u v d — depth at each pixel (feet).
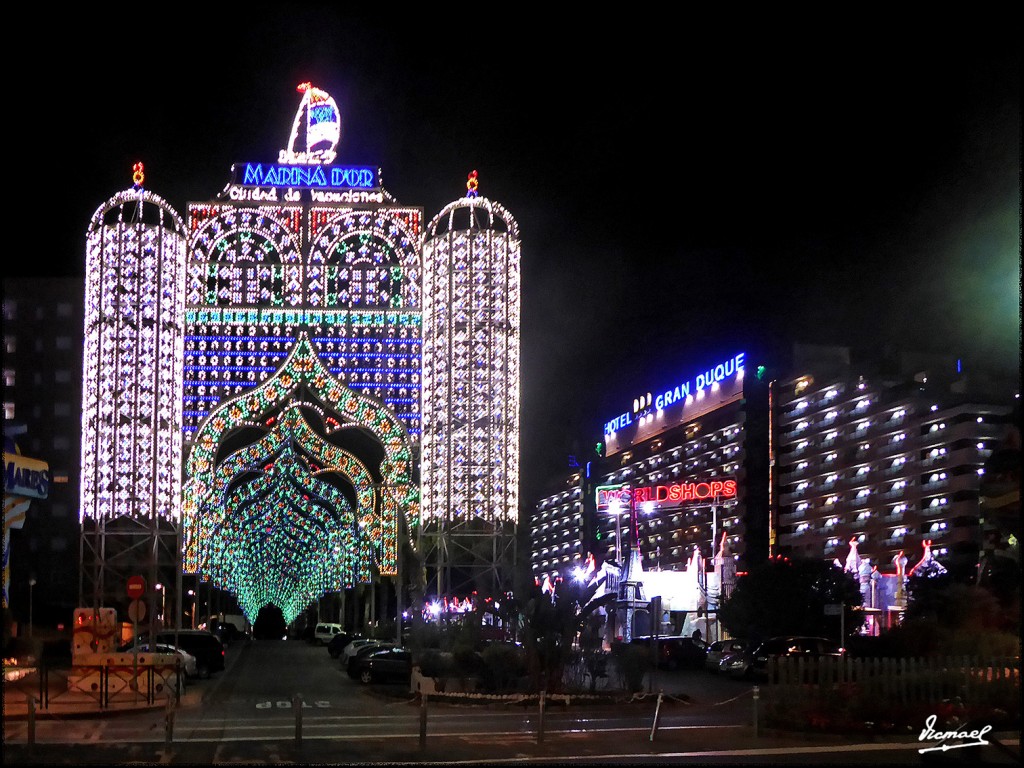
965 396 334.44
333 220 217.97
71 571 366.22
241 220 216.13
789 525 406.00
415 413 219.20
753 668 170.91
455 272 214.28
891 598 323.98
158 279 208.44
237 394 214.28
